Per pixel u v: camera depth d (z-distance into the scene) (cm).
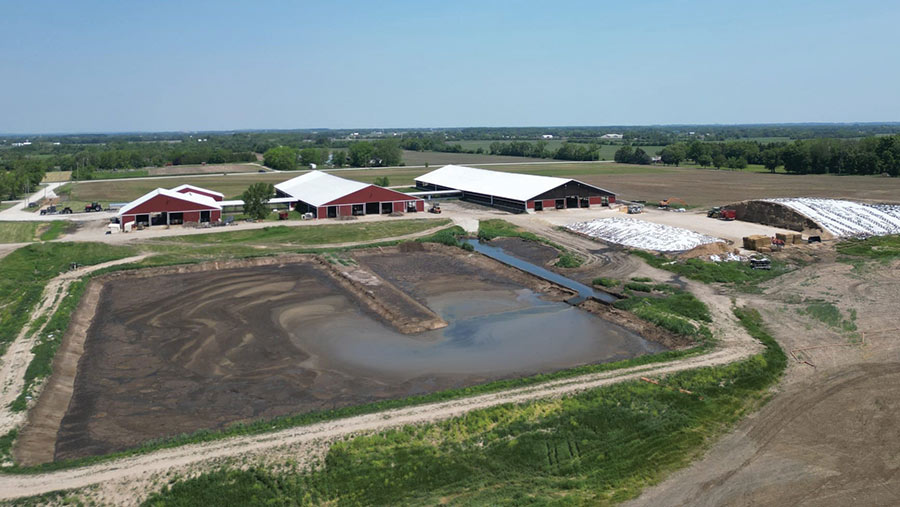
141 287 5391
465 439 2752
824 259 5891
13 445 2739
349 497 2372
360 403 3231
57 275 5669
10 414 2984
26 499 2319
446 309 4797
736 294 4912
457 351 3950
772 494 2381
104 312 4722
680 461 2611
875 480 2456
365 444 2683
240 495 2366
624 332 4262
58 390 3338
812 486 2427
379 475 2489
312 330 4312
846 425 2872
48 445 2825
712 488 2427
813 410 3016
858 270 5422
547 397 3125
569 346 4022
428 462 2573
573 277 5634
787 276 5359
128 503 2319
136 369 3672
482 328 4369
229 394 3350
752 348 3769
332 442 2709
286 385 3459
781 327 4150
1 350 3794
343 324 4434
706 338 3956
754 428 2861
